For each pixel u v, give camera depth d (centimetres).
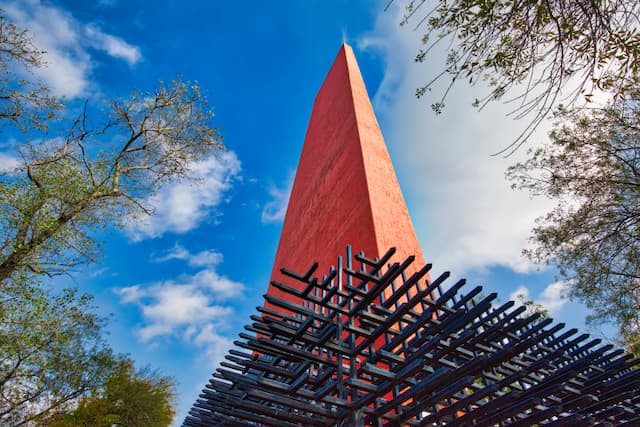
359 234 1136
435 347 329
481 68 352
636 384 376
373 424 351
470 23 335
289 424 398
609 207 829
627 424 369
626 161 803
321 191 1653
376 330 347
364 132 1534
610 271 834
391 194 1284
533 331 375
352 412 332
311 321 342
